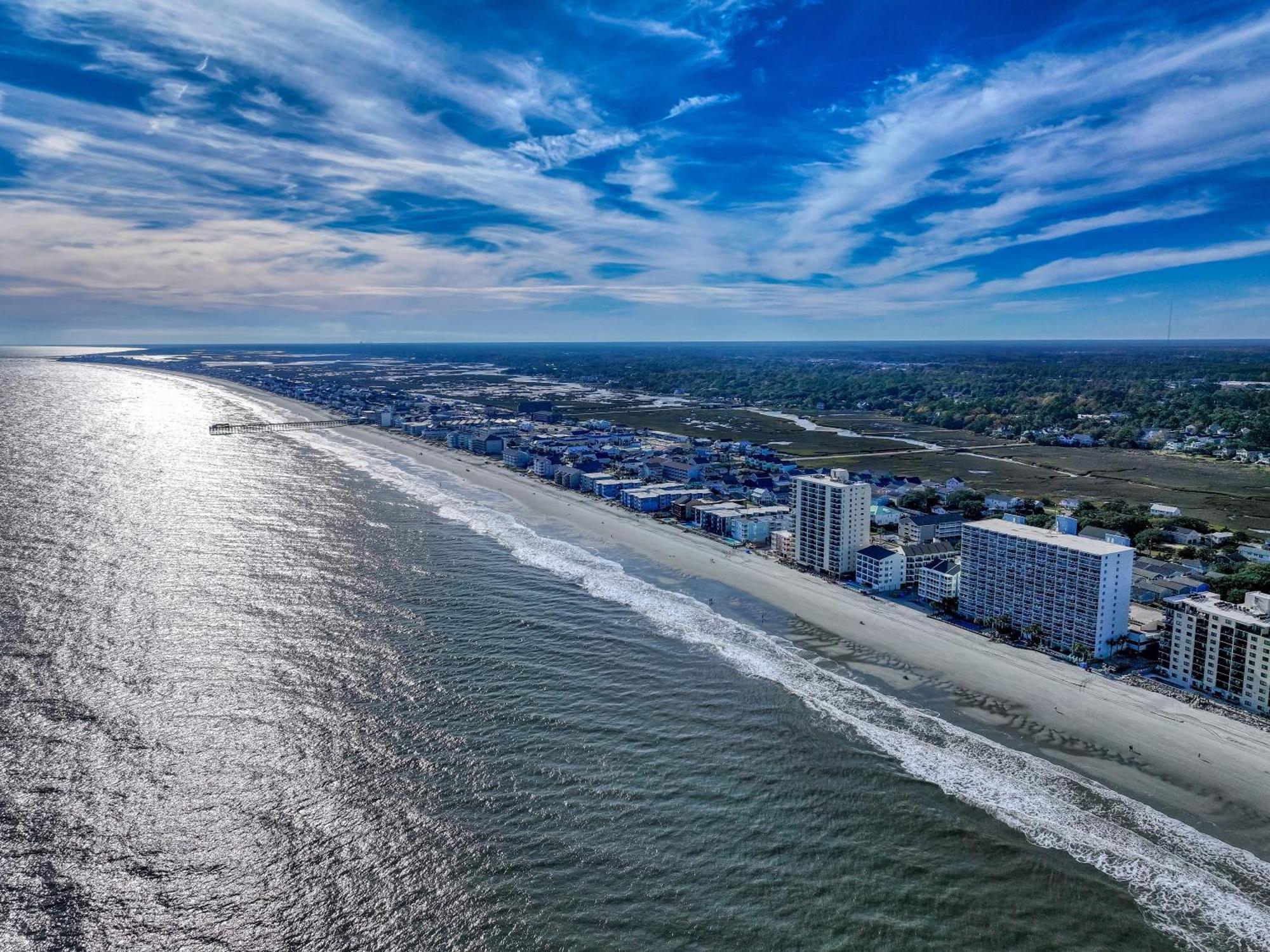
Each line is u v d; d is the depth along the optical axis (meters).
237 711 139.25
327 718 138.25
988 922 97.25
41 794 113.94
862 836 112.06
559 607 197.12
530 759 128.38
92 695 141.50
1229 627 150.00
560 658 166.75
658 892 100.62
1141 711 147.50
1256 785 124.19
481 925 94.75
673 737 136.25
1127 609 173.00
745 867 105.44
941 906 99.56
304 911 96.06
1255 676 146.75
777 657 170.88
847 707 148.75
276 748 128.38
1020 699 152.62
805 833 112.50
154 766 122.06
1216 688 153.50
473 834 110.12
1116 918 98.25
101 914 94.38
